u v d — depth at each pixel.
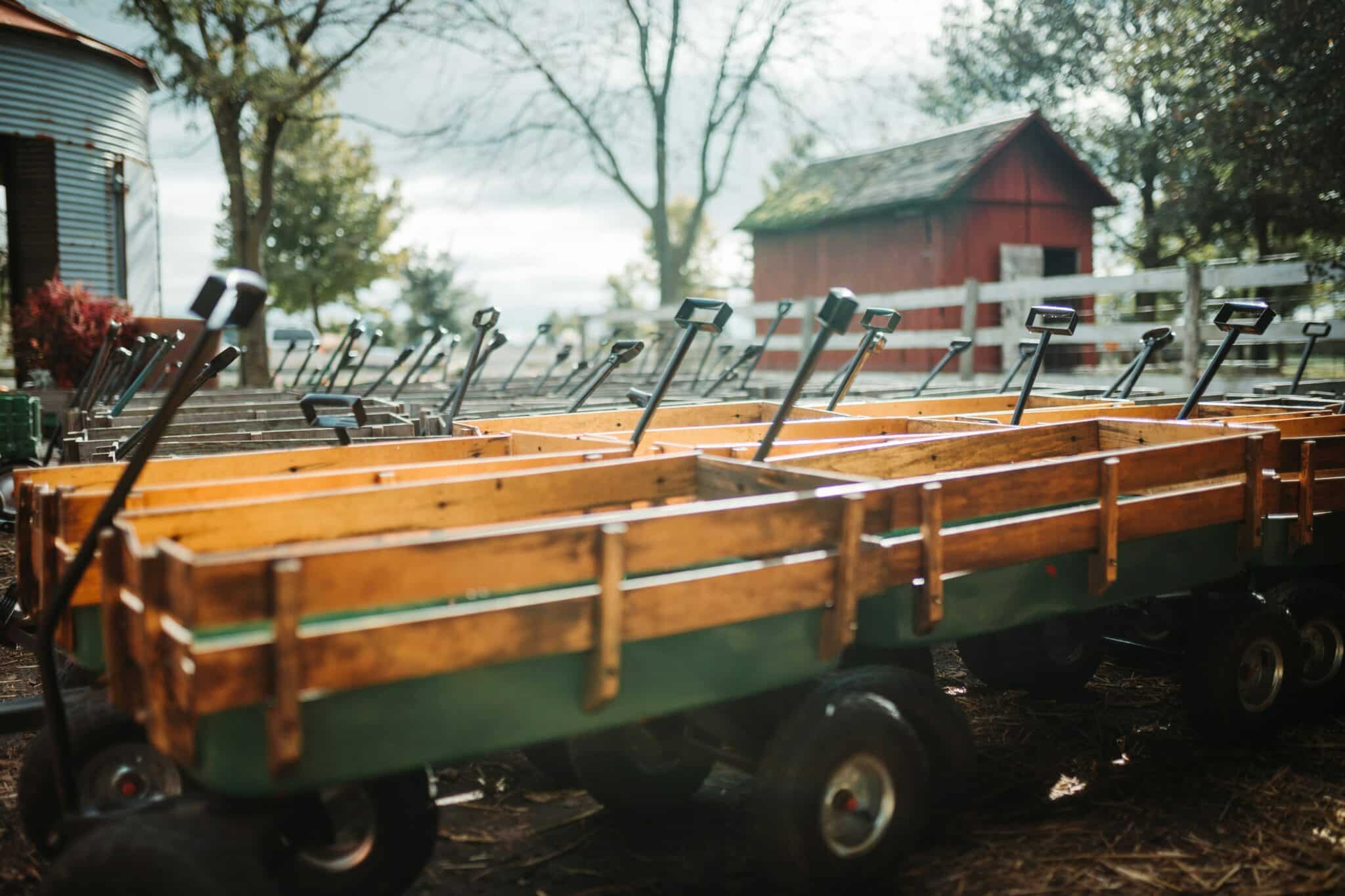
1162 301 17.05
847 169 19.70
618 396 7.89
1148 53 11.91
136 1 14.12
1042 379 10.34
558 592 2.68
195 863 1.91
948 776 2.68
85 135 14.09
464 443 3.50
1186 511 3.16
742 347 13.55
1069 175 17.50
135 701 2.11
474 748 2.03
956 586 2.69
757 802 2.38
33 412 8.20
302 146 21.48
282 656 1.79
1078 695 4.05
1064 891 2.63
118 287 14.69
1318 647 3.75
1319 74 9.55
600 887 2.67
